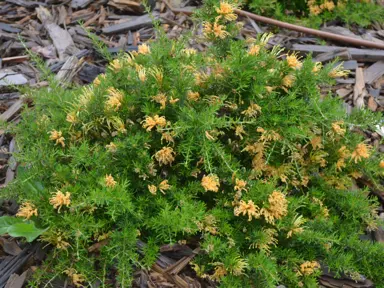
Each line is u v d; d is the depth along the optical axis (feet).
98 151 3.16
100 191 2.94
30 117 3.48
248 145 3.24
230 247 3.03
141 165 3.09
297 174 3.35
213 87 3.30
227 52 3.43
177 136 3.13
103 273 2.99
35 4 4.78
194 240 3.21
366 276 3.23
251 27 4.52
